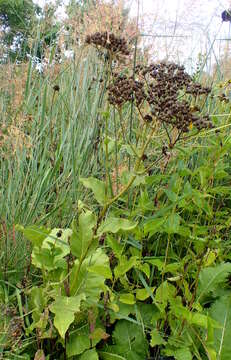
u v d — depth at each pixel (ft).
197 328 5.38
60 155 7.07
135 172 4.96
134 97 5.82
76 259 5.82
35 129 8.16
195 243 6.20
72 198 7.22
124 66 8.33
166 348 5.20
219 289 6.18
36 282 5.90
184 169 6.04
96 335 5.02
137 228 5.69
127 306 5.73
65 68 9.52
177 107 5.24
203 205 6.11
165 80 5.63
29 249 6.37
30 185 7.02
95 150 7.68
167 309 5.84
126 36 8.32
